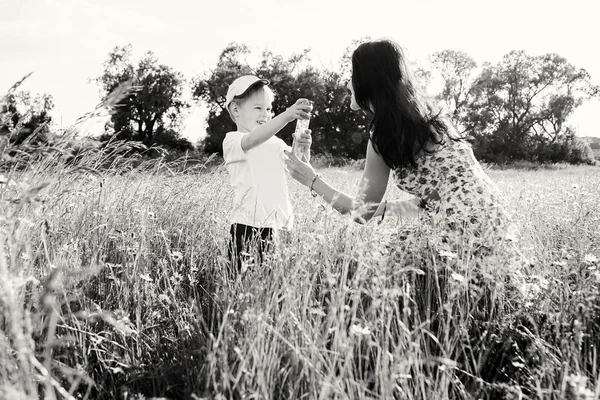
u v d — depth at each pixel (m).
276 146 3.75
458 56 66.00
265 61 59.41
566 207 4.37
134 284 2.50
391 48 3.05
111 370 2.04
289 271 2.07
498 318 2.18
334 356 1.64
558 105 66.25
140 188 4.33
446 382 1.67
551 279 2.36
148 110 60.66
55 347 1.99
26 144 2.15
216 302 2.24
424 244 2.55
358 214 2.13
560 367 1.78
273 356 1.72
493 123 67.19
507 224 2.72
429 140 3.06
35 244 2.45
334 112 57.81
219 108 59.28
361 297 2.21
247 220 3.48
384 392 1.55
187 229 3.74
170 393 1.92
